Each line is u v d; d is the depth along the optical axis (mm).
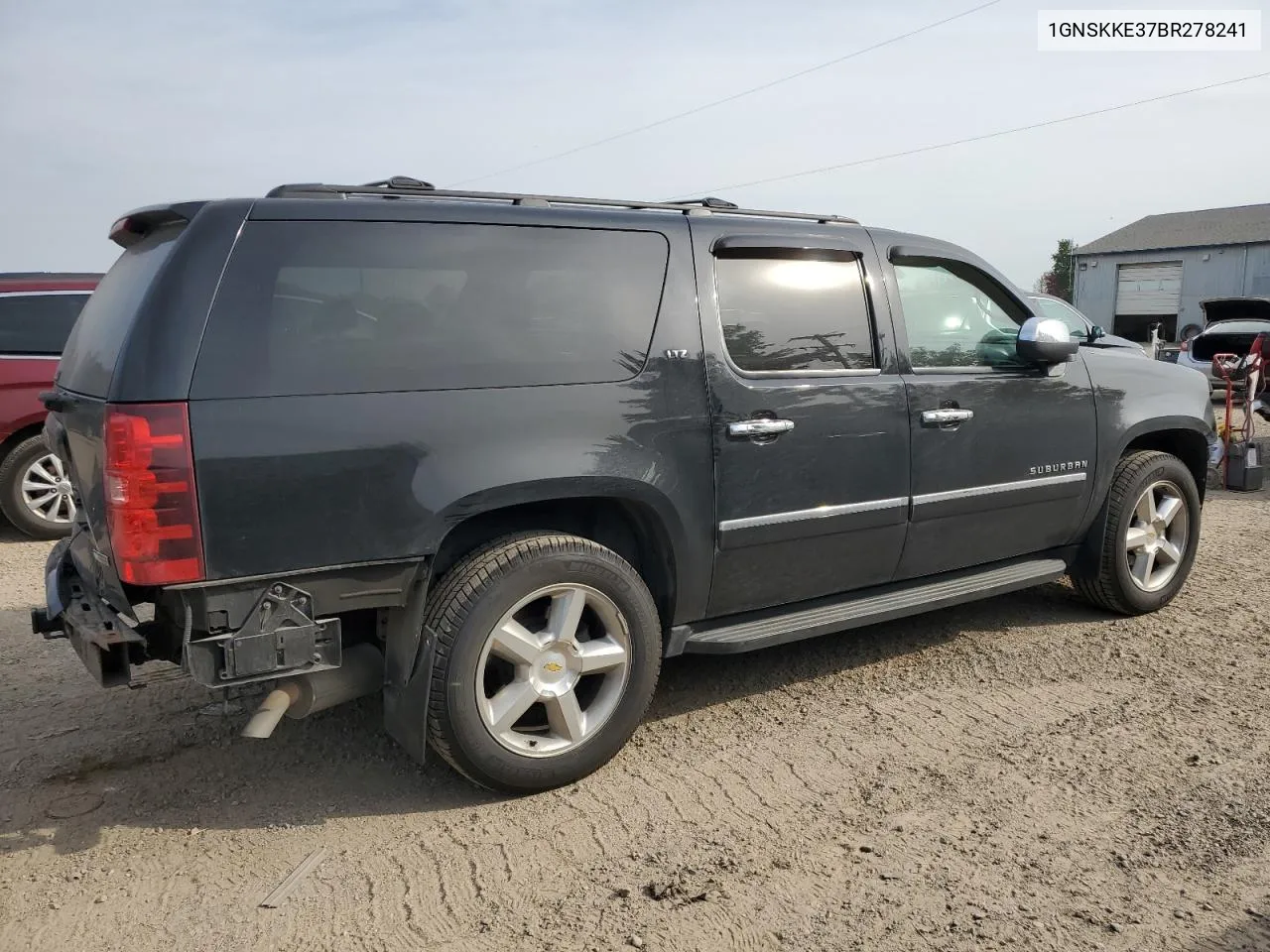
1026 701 4035
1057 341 4305
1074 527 4805
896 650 4660
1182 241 36375
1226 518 7527
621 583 3330
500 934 2549
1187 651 4598
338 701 3125
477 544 3348
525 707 3211
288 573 2842
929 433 4129
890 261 4160
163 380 2670
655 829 3062
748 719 3896
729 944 2488
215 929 2584
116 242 3449
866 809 3166
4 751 3666
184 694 4195
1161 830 3014
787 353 3785
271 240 2887
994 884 2738
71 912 2660
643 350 3438
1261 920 2568
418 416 2996
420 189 3369
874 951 2455
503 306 3215
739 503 3641
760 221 3861
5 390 6984
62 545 3820
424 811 3203
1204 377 5426
